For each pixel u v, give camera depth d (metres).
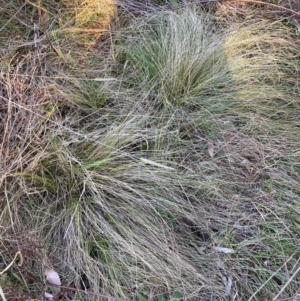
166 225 1.28
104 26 1.56
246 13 1.65
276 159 1.41
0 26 1.49
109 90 1.44
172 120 1.41
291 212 1.34
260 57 1.53
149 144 1.38
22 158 1.30
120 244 1.25
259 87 1.49
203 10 1.64
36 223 1.27
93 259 1.23
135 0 1.61
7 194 1.27
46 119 1.35
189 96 1.46
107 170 1.33
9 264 1.15
